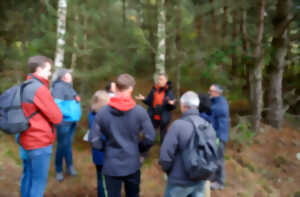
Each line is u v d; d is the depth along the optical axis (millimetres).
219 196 3645
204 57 6191
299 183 4332
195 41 6148
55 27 5199
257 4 5758
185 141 2188
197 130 2191
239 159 4914
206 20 7633
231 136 5395
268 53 5746
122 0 8977
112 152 2320
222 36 7441
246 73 6699
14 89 2410
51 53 5656
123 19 7070
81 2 5051
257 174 4508
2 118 2334
